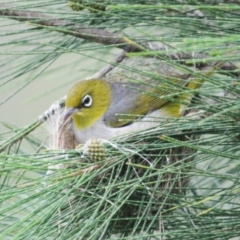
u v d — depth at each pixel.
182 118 7.74
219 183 9.58
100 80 10.43
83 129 10.20
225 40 5.48
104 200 7.14
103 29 9.13
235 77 7.38
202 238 7.52
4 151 8.98
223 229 7.60
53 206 6.59
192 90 7.03
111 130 10.34
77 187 6.88
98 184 7.42
